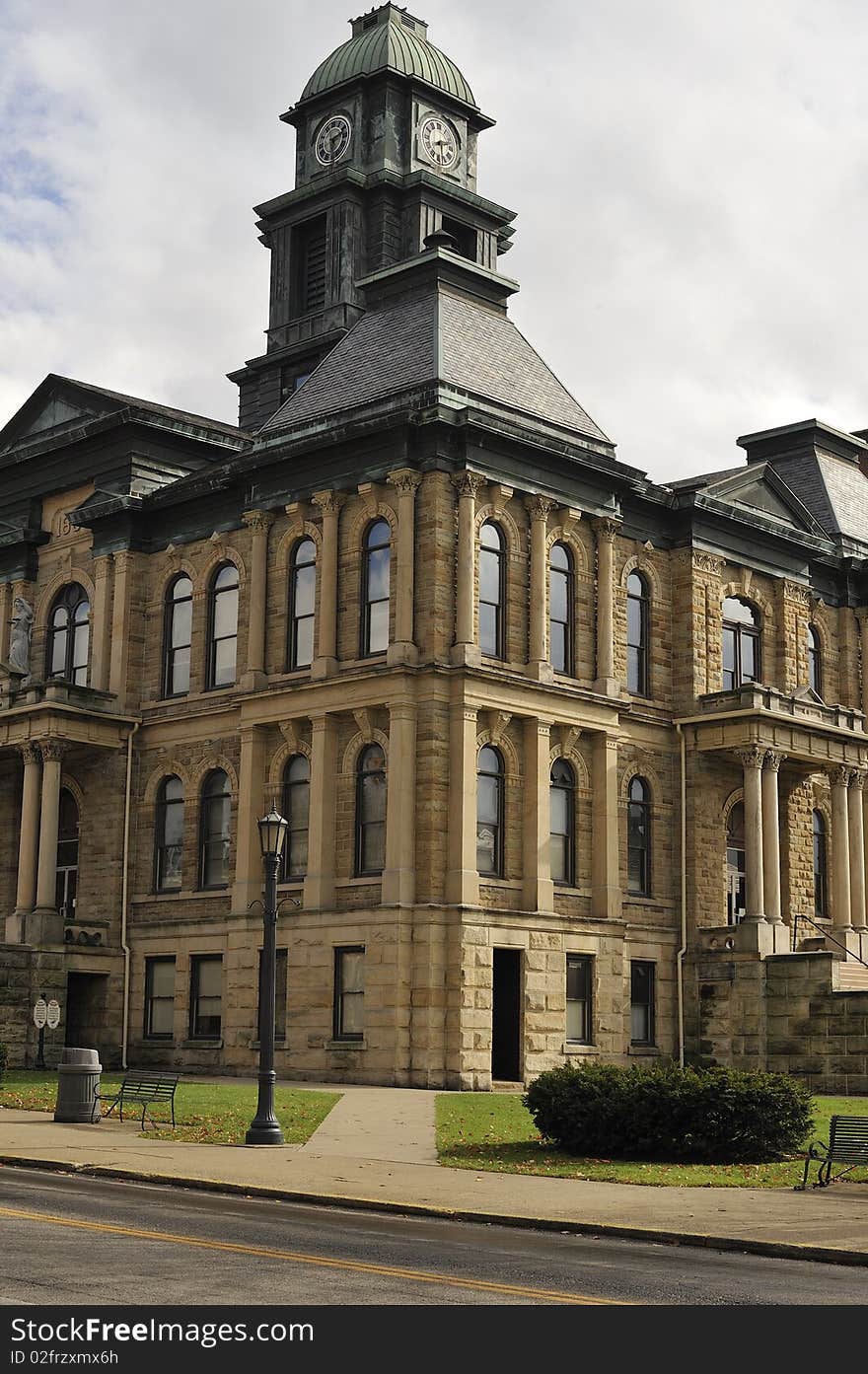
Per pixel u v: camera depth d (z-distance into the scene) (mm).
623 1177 26375
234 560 53281
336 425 49469
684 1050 52156
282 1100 38625
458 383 48844
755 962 50500
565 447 50000
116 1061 52562
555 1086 29922
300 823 49344
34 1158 27625
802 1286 16938
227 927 50219
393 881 45438
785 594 58250
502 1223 21922
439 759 46156
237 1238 18812
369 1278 16047
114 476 56594
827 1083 48281
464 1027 44625
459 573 47094
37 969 50969
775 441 65625
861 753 55906
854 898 55438
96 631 56156
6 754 55312
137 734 54875
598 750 50594
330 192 67125
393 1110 36844
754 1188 25562
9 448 61562
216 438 57812
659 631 54531
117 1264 16344
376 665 47469
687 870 53469
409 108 67812
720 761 54781
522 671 48594
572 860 49875
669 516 55250
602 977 49156
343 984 46844
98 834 54688
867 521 64312
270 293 69188
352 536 48969
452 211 67562
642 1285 16500
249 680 50625
